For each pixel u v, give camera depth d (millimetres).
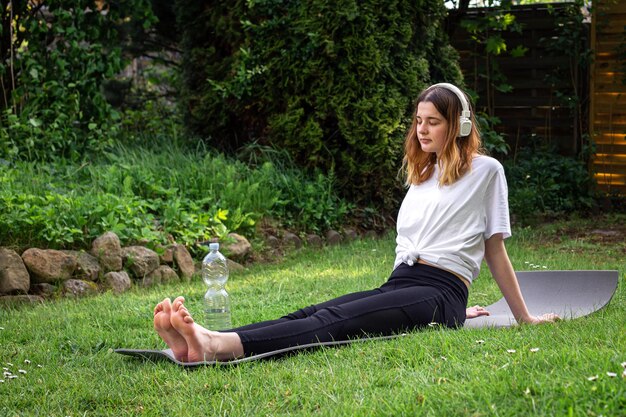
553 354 3039
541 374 2791
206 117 9211
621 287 5117
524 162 10453
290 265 6922
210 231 7020
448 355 3287
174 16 10406
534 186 10055
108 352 3977
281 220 7887
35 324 4688
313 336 3623
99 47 8578
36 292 5613
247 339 3555
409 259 3951
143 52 11219
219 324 4586
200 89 9398
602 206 10398
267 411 2906
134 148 8914
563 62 10812
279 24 8664
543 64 10891
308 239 7812
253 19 8953
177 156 8414
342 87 8469
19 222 5918
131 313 4914
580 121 10797
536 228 8922
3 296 5414
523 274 4805
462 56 11219
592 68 10594
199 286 5969
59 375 3602
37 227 5992
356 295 3889
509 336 3527
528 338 3445
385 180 8516
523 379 2768
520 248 7430
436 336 3553
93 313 4938
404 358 3340
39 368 3764
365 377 3125
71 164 7895
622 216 9570
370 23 8328
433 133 3943
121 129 9812
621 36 10453
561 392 2607
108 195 6547
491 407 2551
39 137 8188
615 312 4176
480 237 3979
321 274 6301
